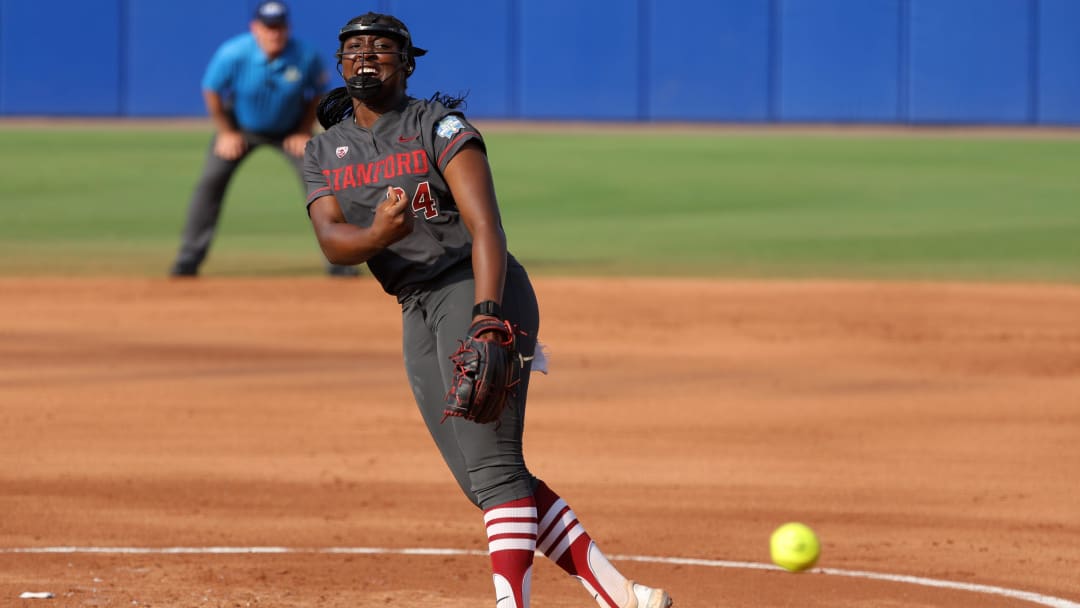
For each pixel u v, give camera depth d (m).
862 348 48.62
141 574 22.89
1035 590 22.73
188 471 31.52
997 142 127.00
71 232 80.00
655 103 139.88
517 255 72.44
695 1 138.75
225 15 136.25
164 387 41.12
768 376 43.88
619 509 28.52
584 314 54.84
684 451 34.09
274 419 37.19
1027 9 137.50
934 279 64.50
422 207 17.23
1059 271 66.88
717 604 21.56
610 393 41.16
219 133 61.94
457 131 17.06
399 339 49.91
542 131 133.12
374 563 24.00
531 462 32.84
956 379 43.56
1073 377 43.94
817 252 73.44
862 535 26.59
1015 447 34.84
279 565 23.73
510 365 16.39
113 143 120.12
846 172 107.56
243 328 51.59
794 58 139.25
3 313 54.00
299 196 98.38
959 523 27.61
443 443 17.78
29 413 37.38
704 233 80.94
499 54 139.00
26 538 25.61
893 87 138.88
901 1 138.00
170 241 77.12
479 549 25.27
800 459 33.38
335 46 134.12
